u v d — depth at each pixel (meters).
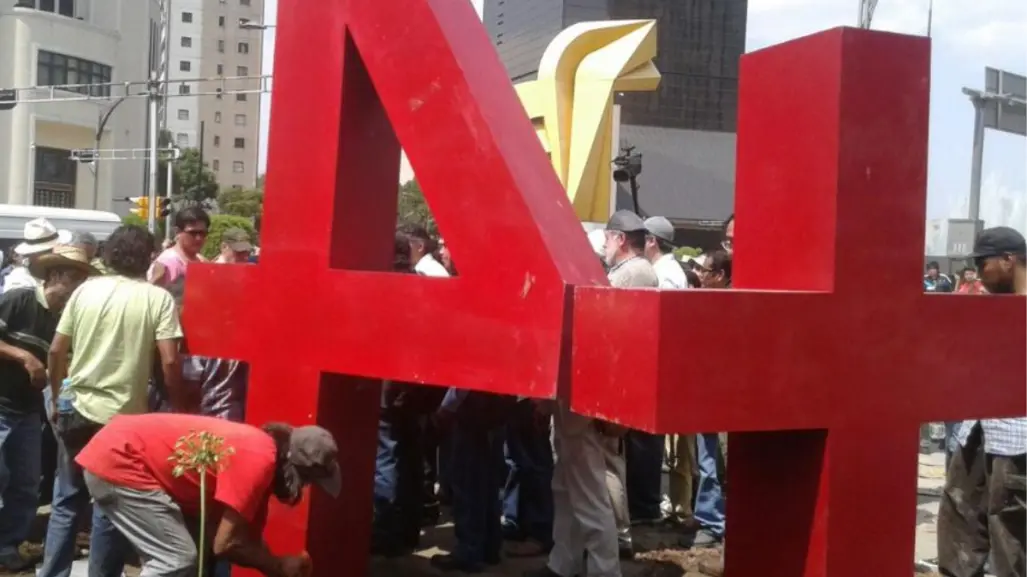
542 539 5.78
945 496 5.23
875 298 2.96
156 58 44.97
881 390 2.96
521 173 3.36
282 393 4.07
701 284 6.47
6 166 37.56
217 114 101.19
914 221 3.01
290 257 4.08
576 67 10.91
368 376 3.77
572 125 10.80
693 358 2.73
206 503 3.48
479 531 5.27
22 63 37.59
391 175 4.16
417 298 3.61
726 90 55.44
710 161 55.16
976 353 3.11
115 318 4.40
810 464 2.97
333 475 3.45
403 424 5.50
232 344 4.28
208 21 100.25
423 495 6.14
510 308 3.32
